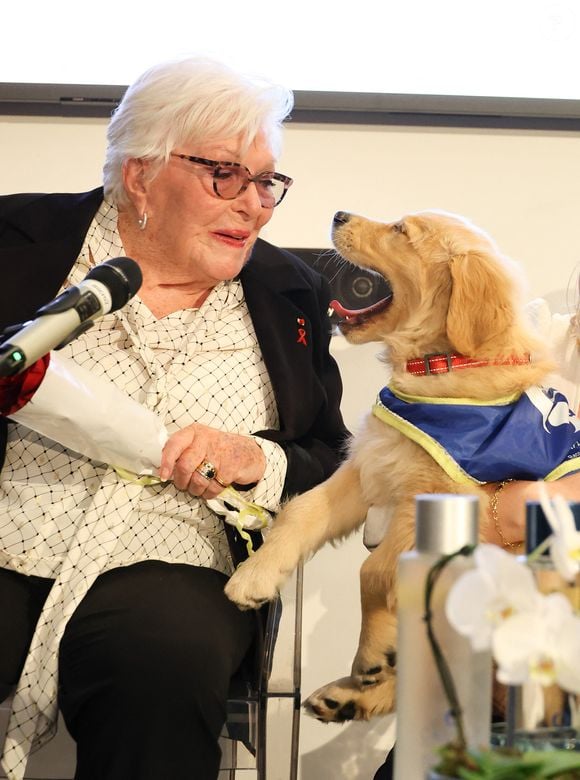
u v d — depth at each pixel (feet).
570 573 2.77
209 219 6.07
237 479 5.86
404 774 3.01
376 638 5.57
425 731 2.97
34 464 5.82
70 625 5.44
